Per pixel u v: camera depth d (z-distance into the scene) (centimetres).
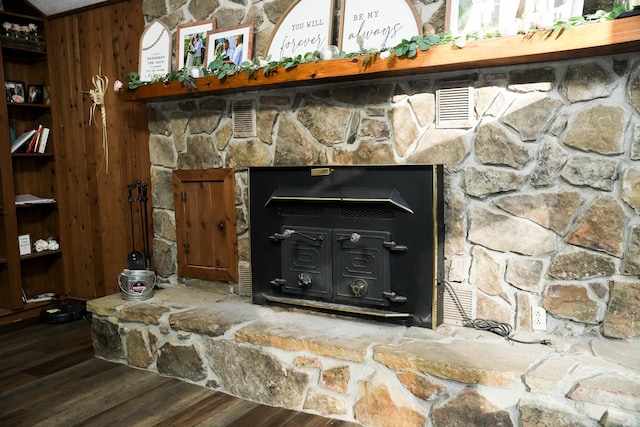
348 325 249
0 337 342
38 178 419
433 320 237
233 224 308
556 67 216
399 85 251
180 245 333
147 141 357
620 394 173
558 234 223
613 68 206
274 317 266
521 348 213
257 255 284
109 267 389
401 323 246
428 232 232
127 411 239
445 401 202
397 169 237
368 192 242
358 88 261
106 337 300
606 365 193
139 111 357
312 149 278
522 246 230
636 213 207
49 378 277
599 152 211
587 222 216
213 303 296
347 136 267
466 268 244
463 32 223
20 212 409
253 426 223
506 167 230
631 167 206
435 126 244
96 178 387
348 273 253
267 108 290
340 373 224
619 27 183
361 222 248
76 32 382
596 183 212
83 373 283
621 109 206
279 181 271
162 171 339
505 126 228
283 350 238
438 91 240
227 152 309
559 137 218
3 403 248
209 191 317
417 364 206
